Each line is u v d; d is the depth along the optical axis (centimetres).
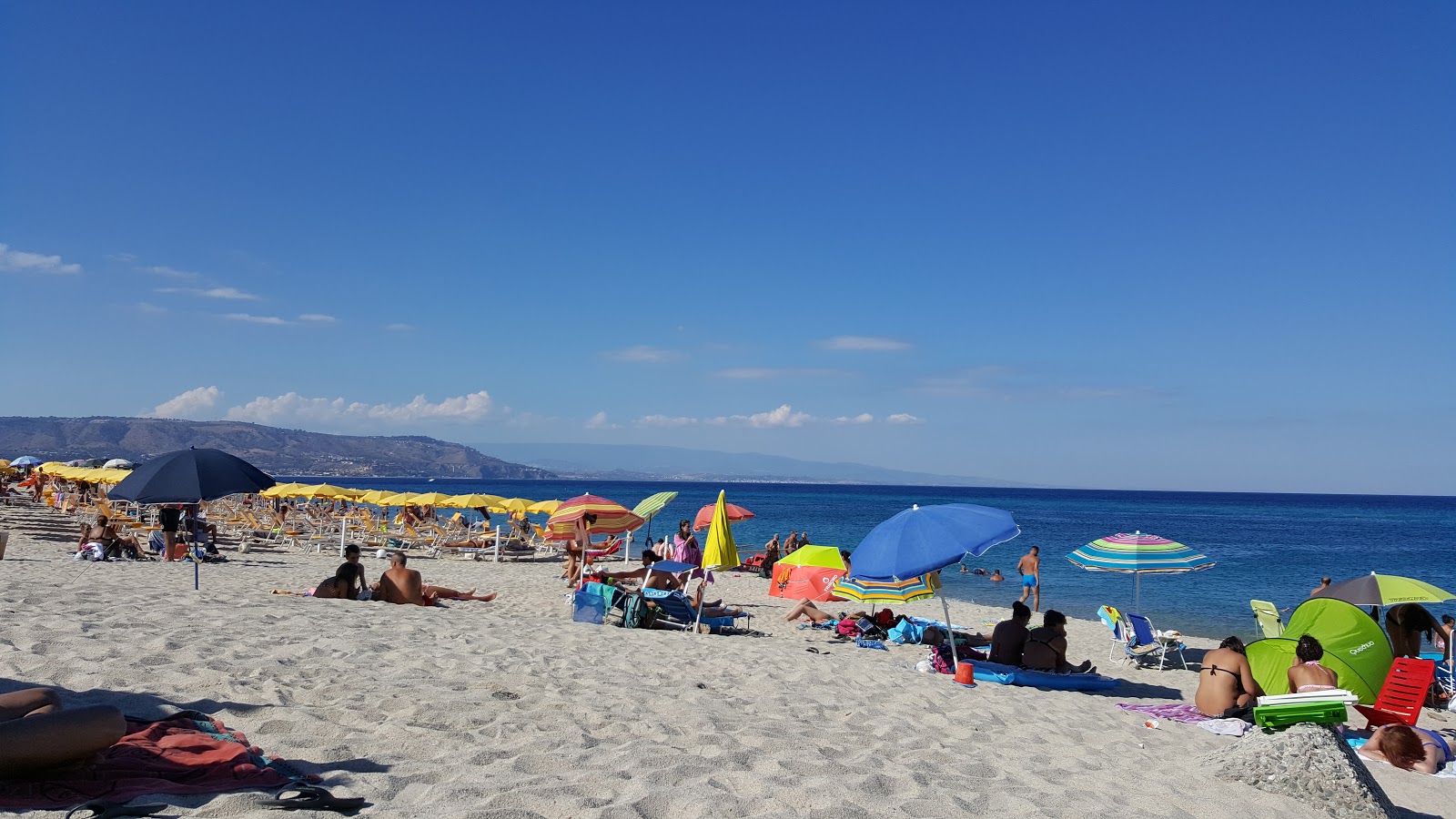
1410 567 3059
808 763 431
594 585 1080
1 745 288
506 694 537
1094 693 874
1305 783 470
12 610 688
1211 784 485
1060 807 402
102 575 1123
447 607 1120
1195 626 1664
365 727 436
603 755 416
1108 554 1162
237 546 2156
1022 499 14725
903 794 398
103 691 451
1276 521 6881
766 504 8919
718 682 666
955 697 702
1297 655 712
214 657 562
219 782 319
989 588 2267
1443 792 570
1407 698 682
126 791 299
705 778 389
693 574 1312
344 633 714
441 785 345
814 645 1088
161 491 804
